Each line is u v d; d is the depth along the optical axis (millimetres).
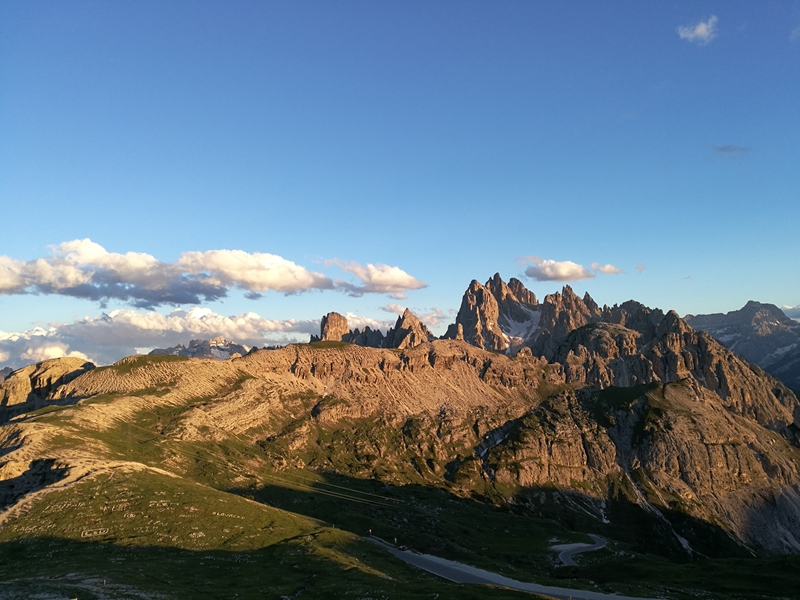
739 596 189750
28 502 184875
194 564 158750
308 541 188250
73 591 121250
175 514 189750
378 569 174000
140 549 166500
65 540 166500
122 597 120812
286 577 150125
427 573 186250
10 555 155125
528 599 129375
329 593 134000
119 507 188750
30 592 120062
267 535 190375
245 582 144875
